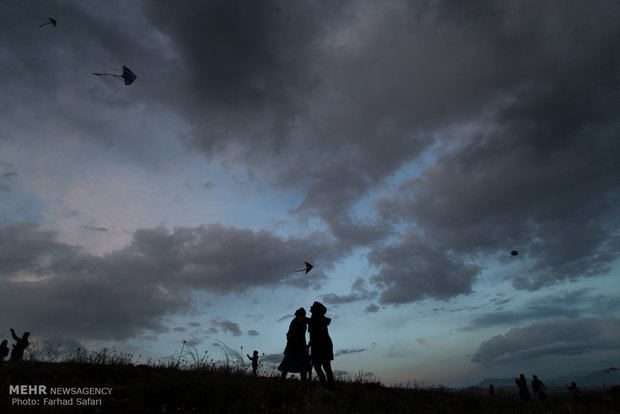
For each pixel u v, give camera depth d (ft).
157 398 19.40
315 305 30.50
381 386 33.50
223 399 20.21
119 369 25.31
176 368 27.53
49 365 26.37
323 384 27.99
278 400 22.50
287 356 29.32
